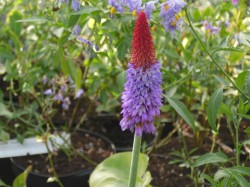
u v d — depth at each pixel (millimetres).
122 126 302
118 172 398
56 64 476
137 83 286
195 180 440
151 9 360
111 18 396
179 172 510
